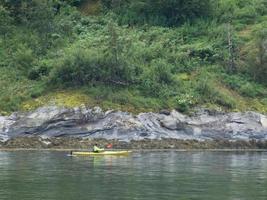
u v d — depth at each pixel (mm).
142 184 131375
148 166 168125
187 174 150250
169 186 129250
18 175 144500
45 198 113938
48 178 139750
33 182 133000
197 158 197000
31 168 159625
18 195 116812
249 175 150250
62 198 114000
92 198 114125
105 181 135375
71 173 149500
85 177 142000
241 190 125375
